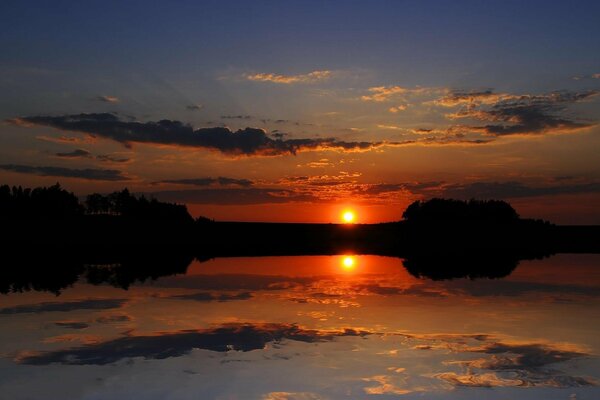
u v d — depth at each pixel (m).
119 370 10.34
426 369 10.43
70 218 61.88
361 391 9.23
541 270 28.97
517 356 11.36
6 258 35.69
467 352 11.66
